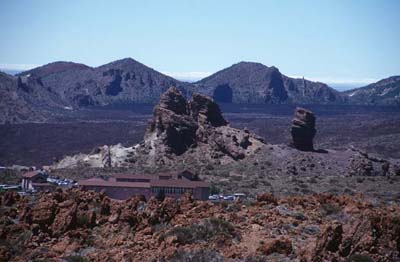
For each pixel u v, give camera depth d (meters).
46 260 38.78
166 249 37.88
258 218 43.72
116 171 142.25
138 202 51.91
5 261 39.75
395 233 36.66
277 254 37.09
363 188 113.25
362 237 36.19
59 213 45.34
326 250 35.81
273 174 138.88
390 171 141.62
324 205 46.91
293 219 43.59
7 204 54.34
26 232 43.59
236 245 38.94
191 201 51.94
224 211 46.41
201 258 36.53
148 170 143.25
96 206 50.19
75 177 133.38
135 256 38.06
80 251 41.09
